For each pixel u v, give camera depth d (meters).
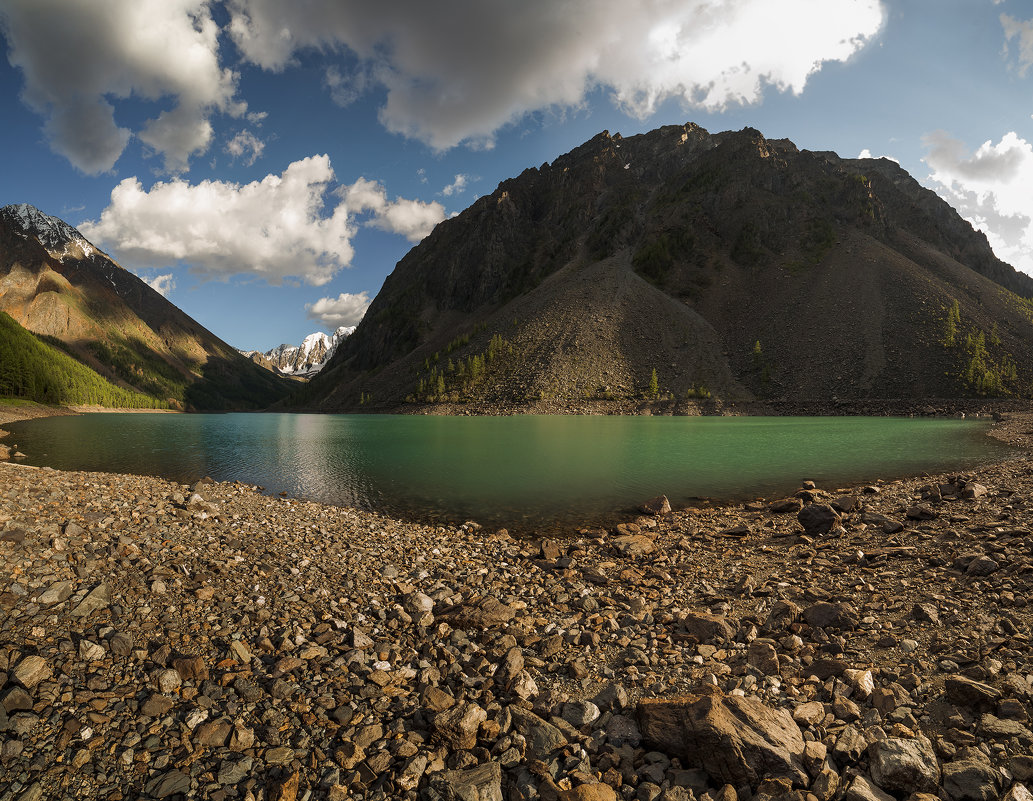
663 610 4.44
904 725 2.54
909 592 4.37
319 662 3.24
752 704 2.62
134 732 2.52
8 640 3.06
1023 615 3.59
